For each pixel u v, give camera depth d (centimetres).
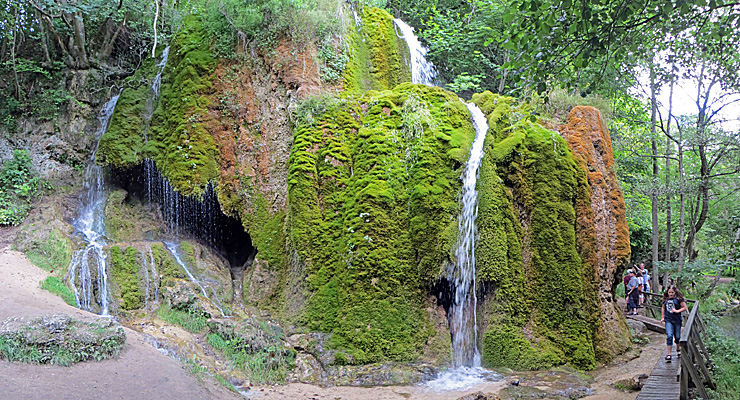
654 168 2122
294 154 1172
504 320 1052
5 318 802
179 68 1399
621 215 1298
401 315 1048
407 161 1154
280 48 1331
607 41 722
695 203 2356
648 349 1184
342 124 1221
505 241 1094
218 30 1405
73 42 1638
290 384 916
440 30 1827
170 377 761
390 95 1250
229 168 1305
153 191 1419
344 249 1092
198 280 1188
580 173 1192
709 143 1662
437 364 1012
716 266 1539
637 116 2225
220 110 1353
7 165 1421
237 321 1054
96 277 1114
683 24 754
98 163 1391
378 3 1759
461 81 1850
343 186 1162
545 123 1300
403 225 1110
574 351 1058
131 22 1708
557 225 1129
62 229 1281
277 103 1303
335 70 1367
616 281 1270
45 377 675
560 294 1093
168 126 1362
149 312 1074
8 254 1145
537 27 693
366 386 919
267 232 1233
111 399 659
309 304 1086
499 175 1158
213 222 1375
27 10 1622
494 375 980
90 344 758
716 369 1030
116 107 1445
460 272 1082
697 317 1220
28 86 1603
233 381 873
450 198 1116
